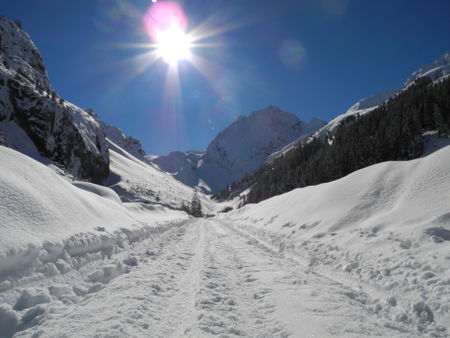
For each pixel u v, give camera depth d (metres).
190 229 21.81
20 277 4.96
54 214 7.42
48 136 80.06
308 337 3.93
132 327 3.99
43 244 5.91
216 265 8.46
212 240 14.76
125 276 6.77
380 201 11.40
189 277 7.02
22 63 111.62
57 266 5.97
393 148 58.84
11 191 6.56
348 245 8.89
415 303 4.96
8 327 4.04
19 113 75.38
